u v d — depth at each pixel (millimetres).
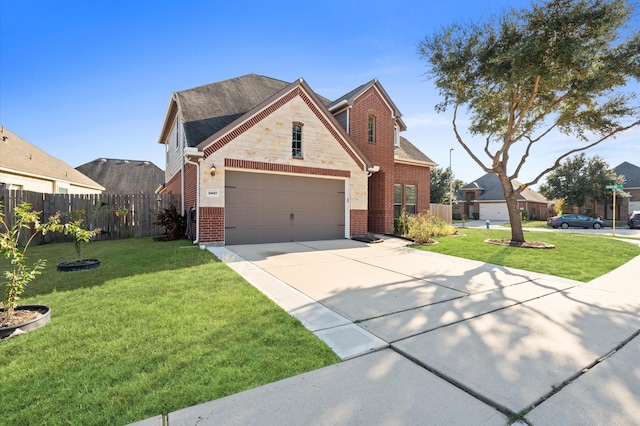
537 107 11812
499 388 2590
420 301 4895
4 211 10805
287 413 2242
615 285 5965
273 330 3643
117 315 4027
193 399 2387
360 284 5859
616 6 8570
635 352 3264
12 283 3820
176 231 11375
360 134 14328
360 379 2695
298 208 11461
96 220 12227
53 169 18516
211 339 3381
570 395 2514
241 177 10375
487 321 4074
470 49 10359
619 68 9273
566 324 3994
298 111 11219
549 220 28406
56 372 2725
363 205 12828
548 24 9086
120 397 2395
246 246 9906
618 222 32781
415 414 2256
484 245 10930
